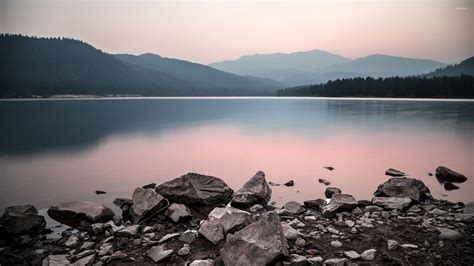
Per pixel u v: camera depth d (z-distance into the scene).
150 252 7.16
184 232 7.97
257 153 23.61
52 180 15.57
